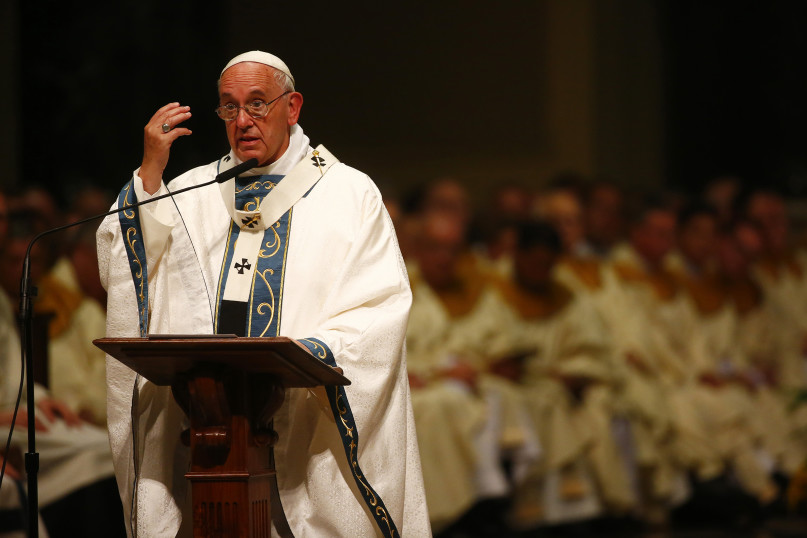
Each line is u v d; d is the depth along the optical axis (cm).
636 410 2542
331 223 1177
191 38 3238
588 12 4091
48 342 1659
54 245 2027
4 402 1614
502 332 2456
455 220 2689
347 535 1109
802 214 3709
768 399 2777
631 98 4128
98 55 3125
